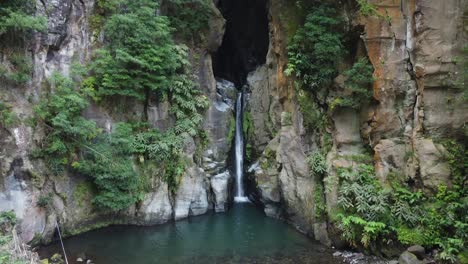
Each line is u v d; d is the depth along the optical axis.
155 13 18.83
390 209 13.95
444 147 14.27
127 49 16.84
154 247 14.99
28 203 14.35
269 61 20.52
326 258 13.77
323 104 17.47
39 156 14.96
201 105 19.62
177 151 18.19
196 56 20.64
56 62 16.34
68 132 15.33
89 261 13.49
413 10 15.41
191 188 18.64
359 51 16.47
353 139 16.44
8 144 14.09
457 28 14.59
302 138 17.77
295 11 18.53
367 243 13.62
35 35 15.48
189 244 15.32
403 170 14.79
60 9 16.25
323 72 17.06
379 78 15.59
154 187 17.72
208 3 20.67
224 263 13.47
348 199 14.52
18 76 14.68
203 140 20.03
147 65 16.91
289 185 17.39
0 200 13.72
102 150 16.16
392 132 15.56
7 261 10.50
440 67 14.55
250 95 22.00
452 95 14.52
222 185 19.84
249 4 25.75
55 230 15.41
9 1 14.64
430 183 13.77
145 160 17.73
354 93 16.36
